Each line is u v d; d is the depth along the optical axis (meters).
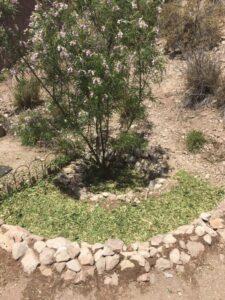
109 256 2.93
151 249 2.99
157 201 3.45
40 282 2.86
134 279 2.85
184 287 2.84
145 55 3.27
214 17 5.84
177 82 4.95
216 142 4.06
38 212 3.38
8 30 3.28
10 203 3.47
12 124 4.39
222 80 4.61
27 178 3.73
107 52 3.31
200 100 4.60
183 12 5.79
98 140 3.69
